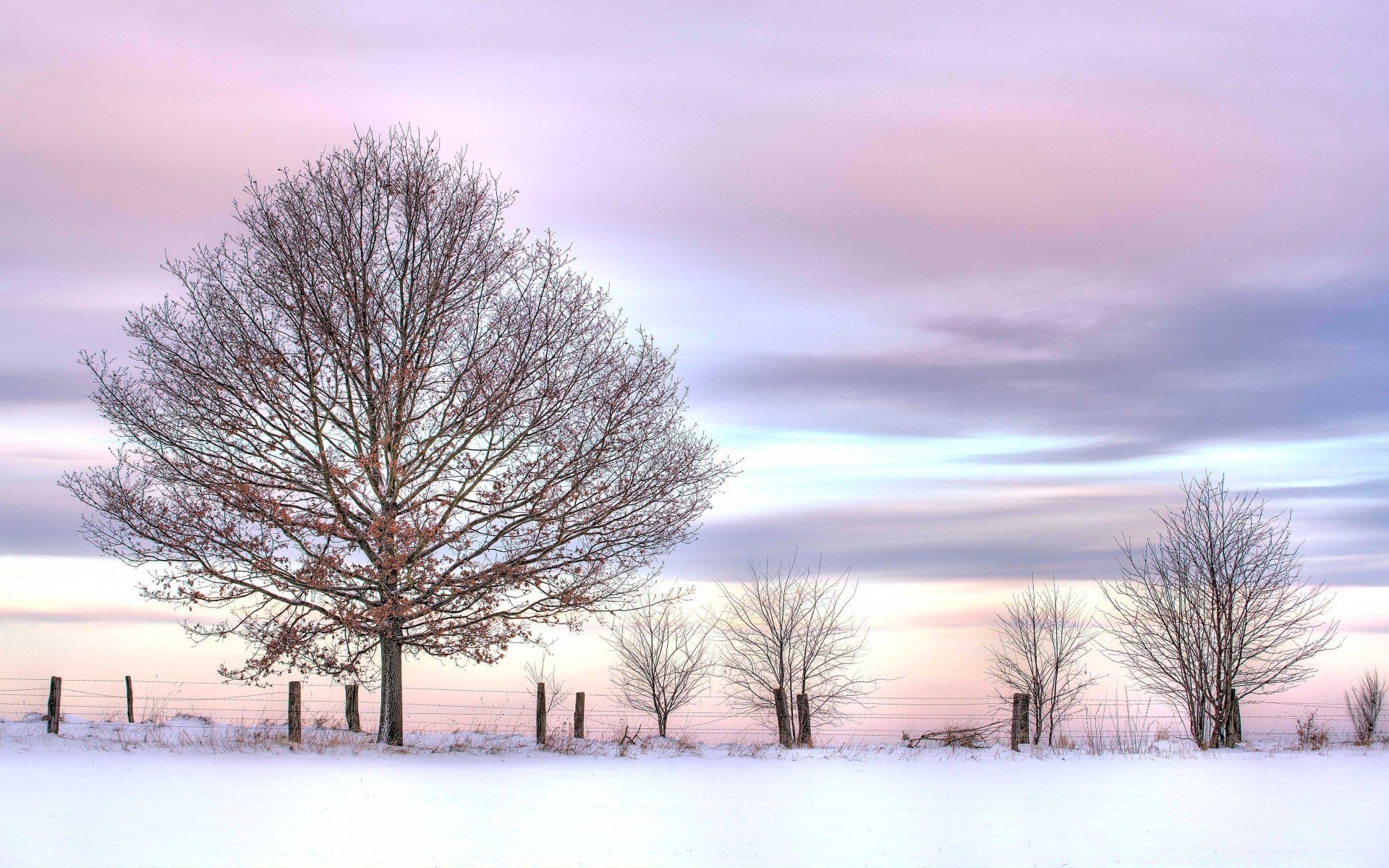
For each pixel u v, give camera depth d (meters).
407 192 24.92
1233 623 31.00
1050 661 36.53
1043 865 11.09
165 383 23.30
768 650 34.50
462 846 11.55
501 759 23.16
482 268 25.44
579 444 24.47
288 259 23.84
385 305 24.41
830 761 23.98
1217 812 15.13
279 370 23.48
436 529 23.45
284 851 11.02
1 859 10.32
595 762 22.64
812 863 11.02
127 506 22.67
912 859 11.34
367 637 24.34
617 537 25.22
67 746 21.70
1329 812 15.21
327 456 24.02
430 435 24.88
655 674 34.38
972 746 27.20
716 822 13.77
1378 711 31.25
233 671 23.58
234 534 23.11
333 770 19.27
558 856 11.13
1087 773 21.23
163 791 15.29
